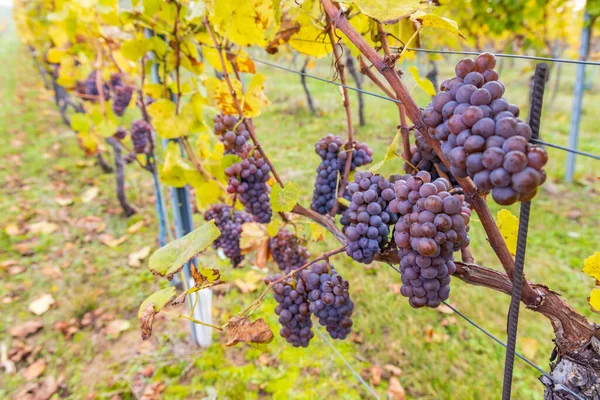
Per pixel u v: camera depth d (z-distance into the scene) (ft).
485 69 1.96
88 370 8.17
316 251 10.92
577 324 2.59
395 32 3.69
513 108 1.83
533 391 7.20
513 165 1.64
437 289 2.54
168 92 6.29
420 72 21.01
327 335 8.67
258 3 3.89
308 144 18.92
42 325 9.34
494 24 14.58
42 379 8.02
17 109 26.58
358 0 2.45
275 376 7.70
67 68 10.20
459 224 2.33
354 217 3.00
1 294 10.34
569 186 14.90
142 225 13.28
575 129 14.47
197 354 8.23
